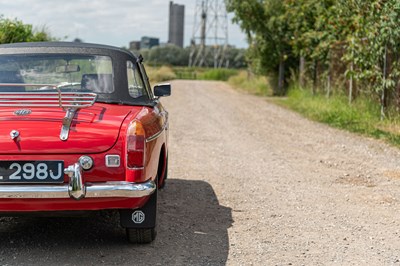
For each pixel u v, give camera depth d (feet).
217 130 49.85
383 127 49.57
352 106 59.47
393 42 48.21
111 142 16.88
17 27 48.16
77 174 16.47
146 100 20.62
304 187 28.40
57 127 16.87
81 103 18.31
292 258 18.07
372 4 50.34
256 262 17.62
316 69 81.92
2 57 20.21
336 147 40.96
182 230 20.70
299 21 87.51
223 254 18.29
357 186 28.78
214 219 22.35
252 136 46.55
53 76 20.02
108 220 21.74
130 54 21.12
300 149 40.11
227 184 28.76
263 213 23.43
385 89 52.29
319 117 59.67
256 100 90.33
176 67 309.83
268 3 105.29
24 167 16.57
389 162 35.22
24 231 20.26
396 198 26.32
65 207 16.69
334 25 68.95
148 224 18.17
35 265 16.83
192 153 37.78
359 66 56.59
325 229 21.36
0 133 16.70
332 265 17.52
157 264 17.20
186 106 74.28
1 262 17.02
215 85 152.15
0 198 16.38
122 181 16.89
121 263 17.19
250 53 116.16
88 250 18.30
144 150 17.02
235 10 108.27
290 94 94.02
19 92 19.38
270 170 32.60
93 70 20.07
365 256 18.44
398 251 19.01
